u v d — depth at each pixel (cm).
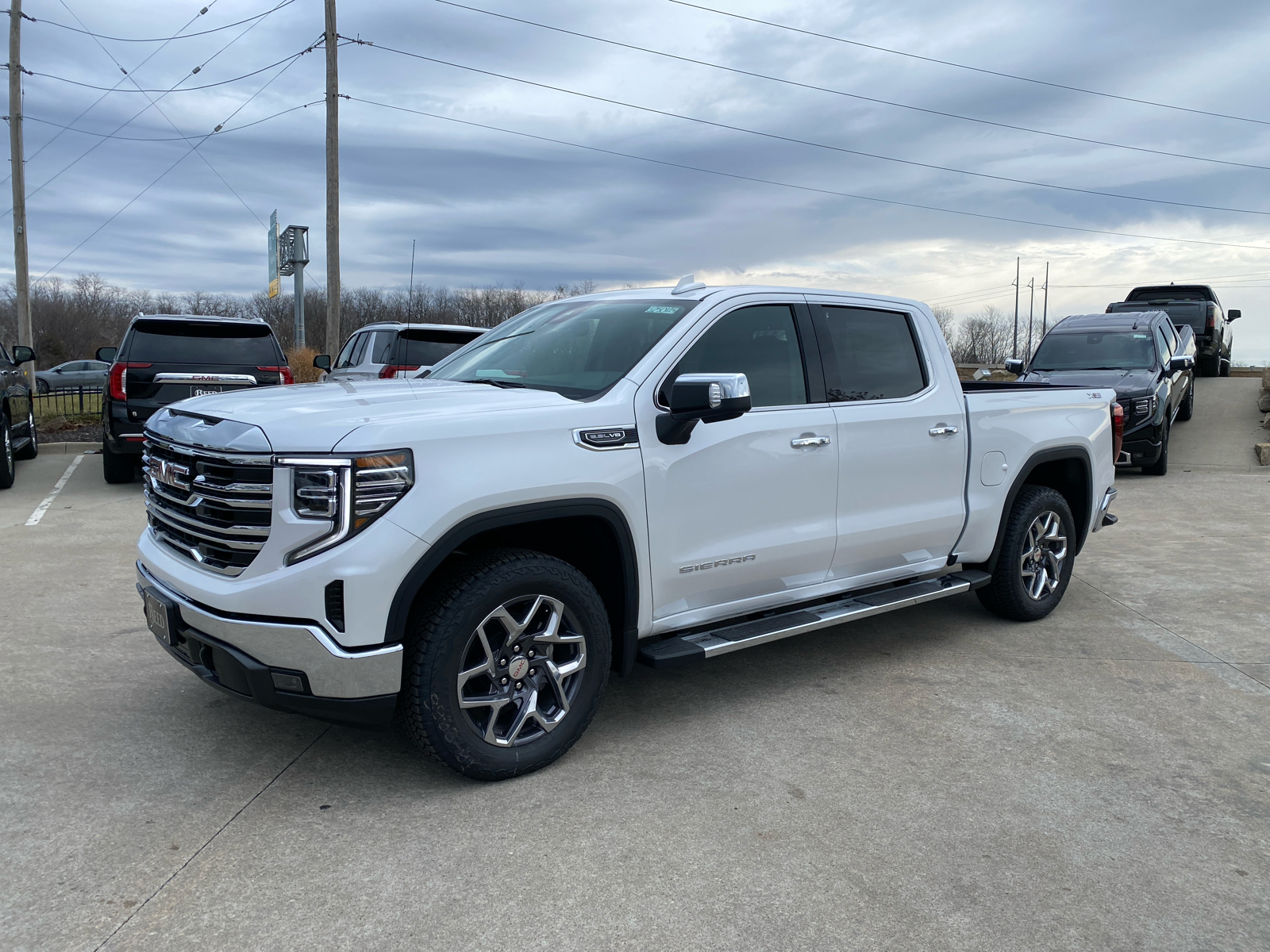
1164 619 547
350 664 287
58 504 888
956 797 320
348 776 329
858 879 268
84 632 485
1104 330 1297
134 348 943
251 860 273
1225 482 1121
